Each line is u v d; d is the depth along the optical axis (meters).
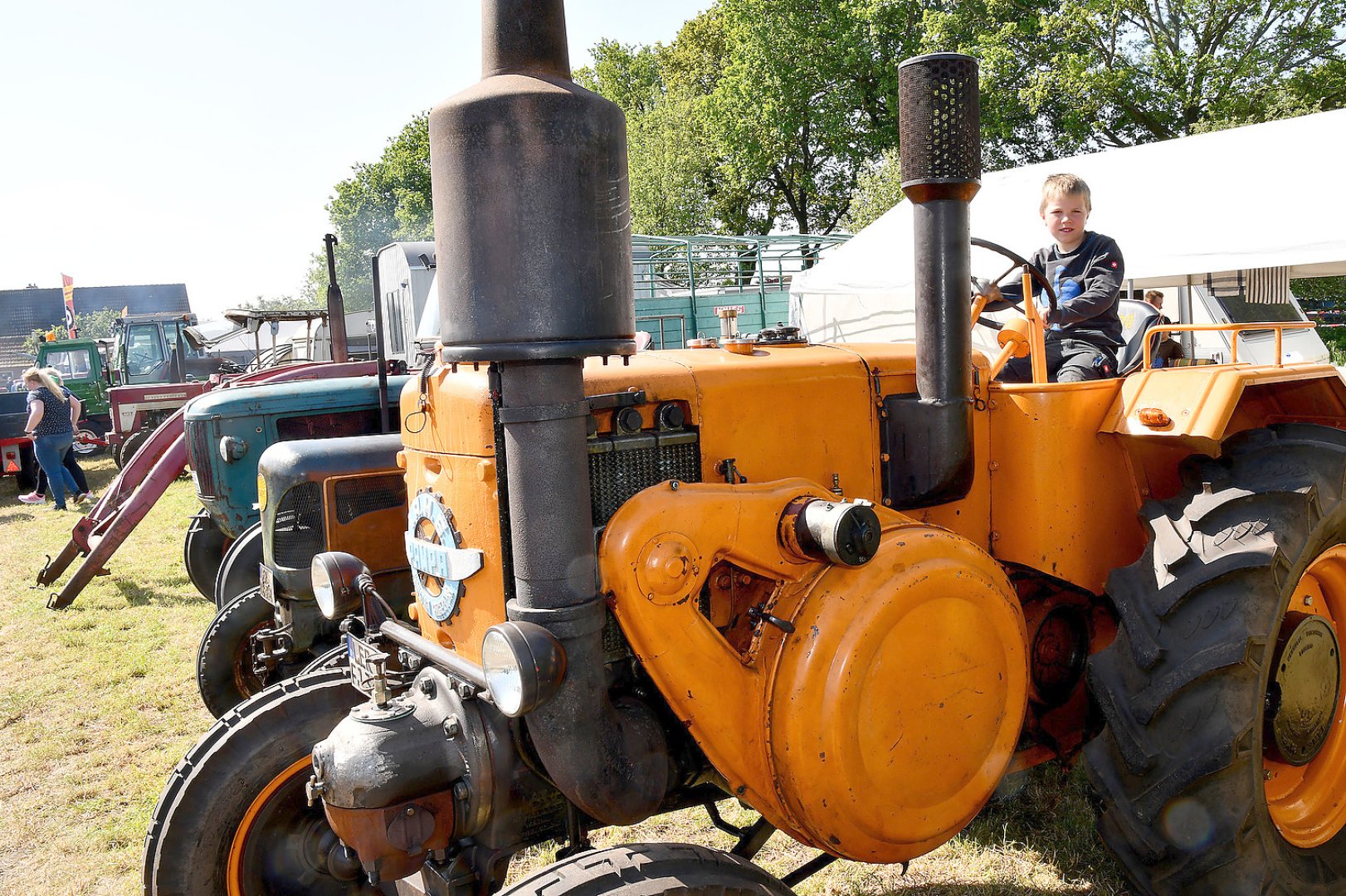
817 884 2.86
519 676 1.71
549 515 1.79
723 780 2.21
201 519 5.87
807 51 24.19
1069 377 2.91
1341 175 7.70
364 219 41.00
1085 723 2.93
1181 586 2.32
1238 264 7.66
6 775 4.00
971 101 2.21
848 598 1.96
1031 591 2.79
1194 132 18.52
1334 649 2.58
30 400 10.74
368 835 1.96
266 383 5.70
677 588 1.90
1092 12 19.09
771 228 30.47
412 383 2.34
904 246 10.25
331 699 2.61
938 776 2.11
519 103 1.64
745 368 2.26
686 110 26.36
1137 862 2.34
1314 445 2.51
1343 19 18.56
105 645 5.70
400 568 3.78
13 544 9.01
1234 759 2.18
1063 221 3.18
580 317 1.71
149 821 3.56
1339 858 2.52
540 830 2.19
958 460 2.33
